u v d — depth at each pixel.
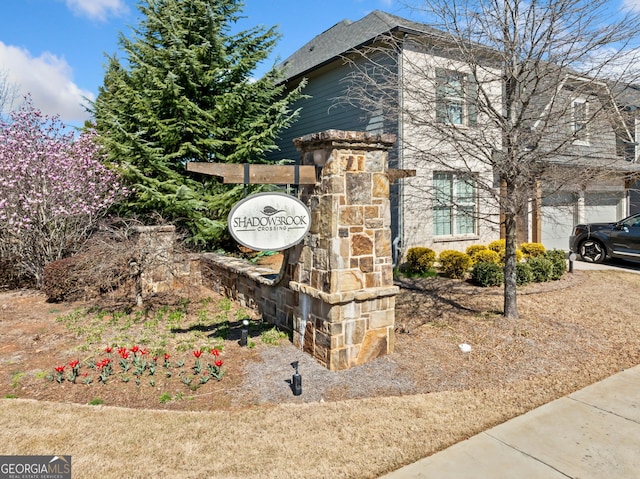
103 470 2.73
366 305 4.59
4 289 8.48
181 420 3.38
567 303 7.00
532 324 5.78
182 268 7.91
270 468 2.77
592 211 13.37
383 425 3.31
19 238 8.09
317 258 4.60
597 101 5.48
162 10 10.70
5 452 2.91
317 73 11.87
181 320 6.28
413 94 6.02
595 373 4.35
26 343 5.27
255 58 10.84
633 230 10.41
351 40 11.55
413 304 6.92
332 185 4.33
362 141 4.44
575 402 3.73
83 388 3.97
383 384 4.09
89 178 8.94
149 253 6.89
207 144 10.30
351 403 3.69
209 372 4.27
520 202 5.63
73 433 3.17
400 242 9.60
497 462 2.85
